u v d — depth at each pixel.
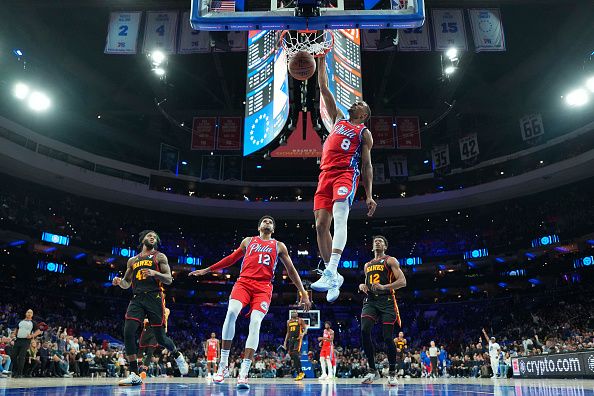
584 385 7.96
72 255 41.91
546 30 31.27
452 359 28.77
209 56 33.56
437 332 43.97
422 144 45.44
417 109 37.72
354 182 4.78
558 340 30.30
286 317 46.78
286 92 13.36
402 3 5.27
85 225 42.16
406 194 47.91
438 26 22.78
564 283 41.00
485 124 43.00
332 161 4.81
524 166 42.72
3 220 34.69
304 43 5.54
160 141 44.16
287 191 49.94
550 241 40.62
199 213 49.44
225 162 43.88
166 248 46.62
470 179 45.59
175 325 43.97
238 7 5.28
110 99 36.19
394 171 42.56
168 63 33.94
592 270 38.78
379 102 36.84
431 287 47.72
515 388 7.03
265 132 14.85
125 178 44.06
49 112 37.34
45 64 32.22
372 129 33.91
